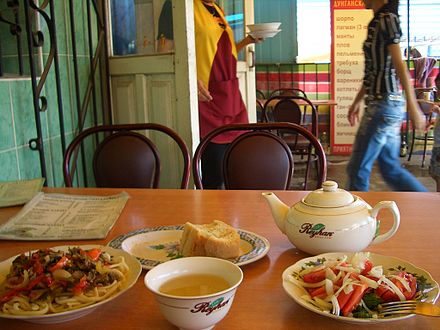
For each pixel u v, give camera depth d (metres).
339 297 0.71
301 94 6.66
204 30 2.99
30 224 1.17
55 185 2.44
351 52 6.36
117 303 0.79
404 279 0.75
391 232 0.96
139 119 2.81
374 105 2.90
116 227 1.17
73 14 2.43
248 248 0.99
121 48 2.90
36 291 0.73
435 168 2.86
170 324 0.72
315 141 1.70
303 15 6.65
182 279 0.75
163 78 2.67
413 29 6.43
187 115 2.63
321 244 0.92
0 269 0.86
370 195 1.37
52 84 2.43
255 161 1.73
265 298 0.79
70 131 2.60
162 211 1.29
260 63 6.81
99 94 2.86
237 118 3.25
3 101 1.99
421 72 6.21
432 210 1.23
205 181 3.18
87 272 0.77
